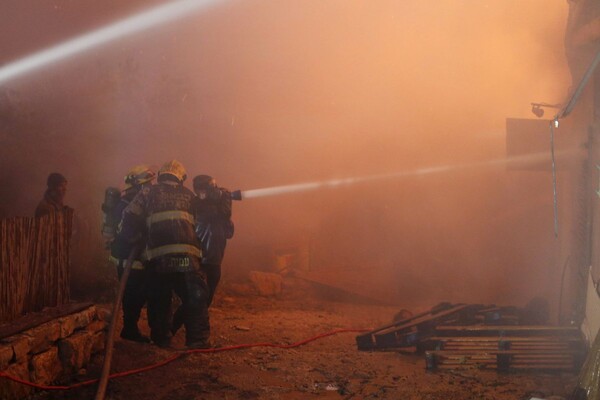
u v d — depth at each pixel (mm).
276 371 6902
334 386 6379
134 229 7215
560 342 7156
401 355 7957
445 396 5926
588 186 8383
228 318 10789
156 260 7227
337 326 10570
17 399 5246
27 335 5500
